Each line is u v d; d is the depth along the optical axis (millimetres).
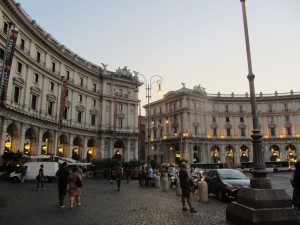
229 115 99188
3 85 31109
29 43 45438
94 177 44625
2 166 35438
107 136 67125
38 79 47781
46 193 20656
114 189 25484
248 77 11516
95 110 66250
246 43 11844
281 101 98312
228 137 97000
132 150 71875
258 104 99875
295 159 94500
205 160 93125
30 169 32312
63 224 10117
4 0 36500
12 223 10219
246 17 12125
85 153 62406
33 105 46469
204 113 96375
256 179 10156
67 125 55312
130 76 73312
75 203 15727
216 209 13805
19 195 19234
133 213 12547
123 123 70688
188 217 11609
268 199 9375
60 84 54594
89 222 10500
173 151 96375
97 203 15891
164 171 39281
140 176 29562
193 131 92750
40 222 10422
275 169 71625
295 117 96312
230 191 16203
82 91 62531
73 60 58688
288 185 30234
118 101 70500
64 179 14258
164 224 10227
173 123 96375
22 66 42969
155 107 107500
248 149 97375
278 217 9086
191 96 94500
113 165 42656
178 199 18062
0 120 37062
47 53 50875
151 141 106062
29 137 46281
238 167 89250
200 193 16797
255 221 8930
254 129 10797
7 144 40656
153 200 17438
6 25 38438
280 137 95500
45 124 48906
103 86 68750
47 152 51500
